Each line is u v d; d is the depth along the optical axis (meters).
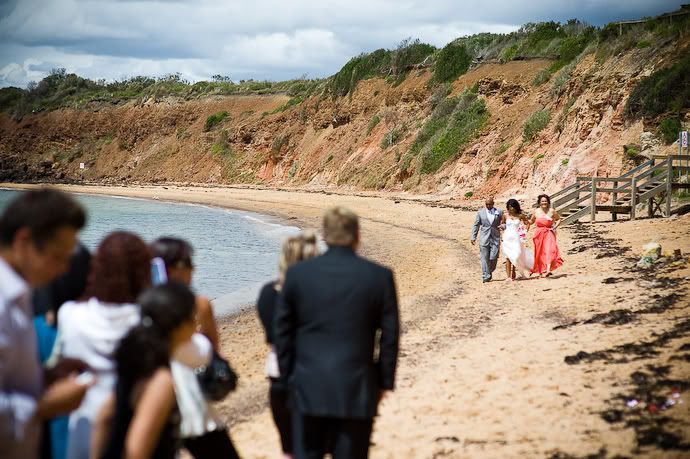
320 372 4.04
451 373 8.33
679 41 33.62
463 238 25.58
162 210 54.91
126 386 3.16
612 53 37.81
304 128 79.81
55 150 118.19
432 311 12.62
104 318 3.68
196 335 4.06
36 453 3.05
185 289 3.44
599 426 6.07
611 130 32.69
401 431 6.53
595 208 24.20
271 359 4.86
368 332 4.14
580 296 12.16
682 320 9.44
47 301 4.19
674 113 29.11
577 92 39.09
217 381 4.25
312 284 4.14
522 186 38.88
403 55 69.25
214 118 99.00
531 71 51.03
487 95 51.88
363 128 68.00
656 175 26.33
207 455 4.18
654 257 14.73
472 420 6.65
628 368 7.56
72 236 3.08
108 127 116.00
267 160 82.00
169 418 3.23
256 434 6.92
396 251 23.62
